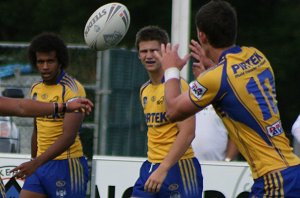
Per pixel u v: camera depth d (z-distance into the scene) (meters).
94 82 28.84
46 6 51.78
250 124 14.50
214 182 22.64
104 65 27.30
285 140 14.80
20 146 26.62
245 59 14.62
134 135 28.14
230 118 14.66
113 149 27.23
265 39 46.31
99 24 20.47
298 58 44.84
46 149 20.09
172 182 18.83
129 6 46.75
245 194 22.58
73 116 19.52
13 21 55.81
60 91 20.16
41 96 20.27
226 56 14.56
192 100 14.52
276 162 14.53
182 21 24.88
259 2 47.06
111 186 22.95
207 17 14.55
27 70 30.23
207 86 14.40
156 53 15.40
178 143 18.00
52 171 20.16
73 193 20.33
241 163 22.58
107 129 27.06
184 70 25.05
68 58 20.38
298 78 44.41
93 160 22.98
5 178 22.64
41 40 19.94
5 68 30.56
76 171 20.34
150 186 17.78
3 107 15.60
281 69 44.31
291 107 43.88
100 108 27.09
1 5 55.81
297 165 14.64
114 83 27.39
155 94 18.94
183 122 18.11
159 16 46.75
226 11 14.56
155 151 18.97
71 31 48.06
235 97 14.39
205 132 23.59
